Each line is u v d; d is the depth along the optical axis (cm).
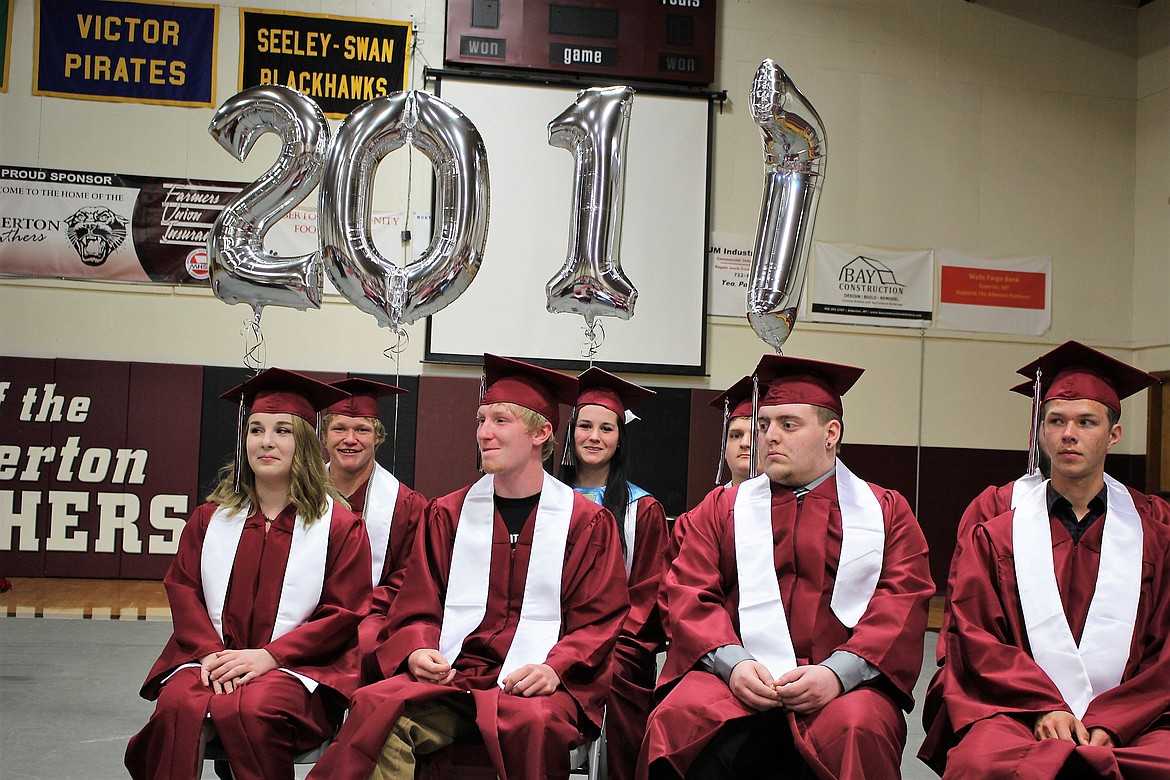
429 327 846
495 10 864
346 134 406
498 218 861
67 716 473
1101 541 284
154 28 839
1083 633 276
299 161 432
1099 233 968
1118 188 973
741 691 268
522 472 308
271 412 315
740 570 298
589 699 285
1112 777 240
